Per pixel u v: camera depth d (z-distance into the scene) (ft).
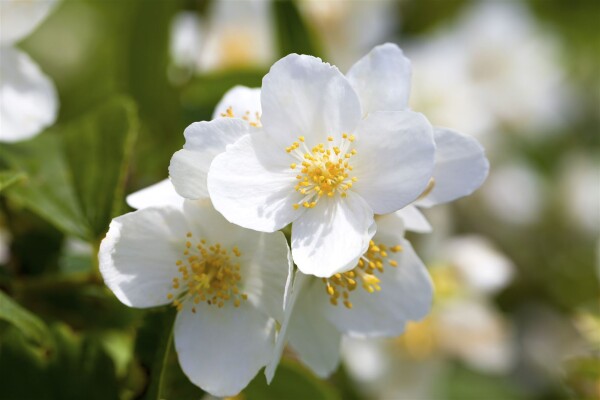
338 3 1.16
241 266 0.80
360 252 0.77
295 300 0.80
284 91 0.79
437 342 1.16
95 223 0.87
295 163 0.80
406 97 0.81
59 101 1.02
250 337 0.80
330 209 0.80
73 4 1.03
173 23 1.03
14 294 0.88
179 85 1.01
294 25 1.02
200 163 0.78
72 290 0.88
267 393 0.89
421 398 1.16
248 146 0.79
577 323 1.23
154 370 0.79
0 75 0.91
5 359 0.86
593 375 1.09
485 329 1.16
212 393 0.79
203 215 0.79
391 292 0.82
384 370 1.13
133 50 1.02
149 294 0.79
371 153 0.80
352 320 0.82
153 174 0.97
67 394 0.86
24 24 0.93
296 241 0.79
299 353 0.82
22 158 0.89
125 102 0.90
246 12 1.11
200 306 0.80
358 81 0.81
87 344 0.87
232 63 1.09
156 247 0.79
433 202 0.80
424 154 0.78
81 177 0.88
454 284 1.15
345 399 1.07
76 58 1.03
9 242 0.92
